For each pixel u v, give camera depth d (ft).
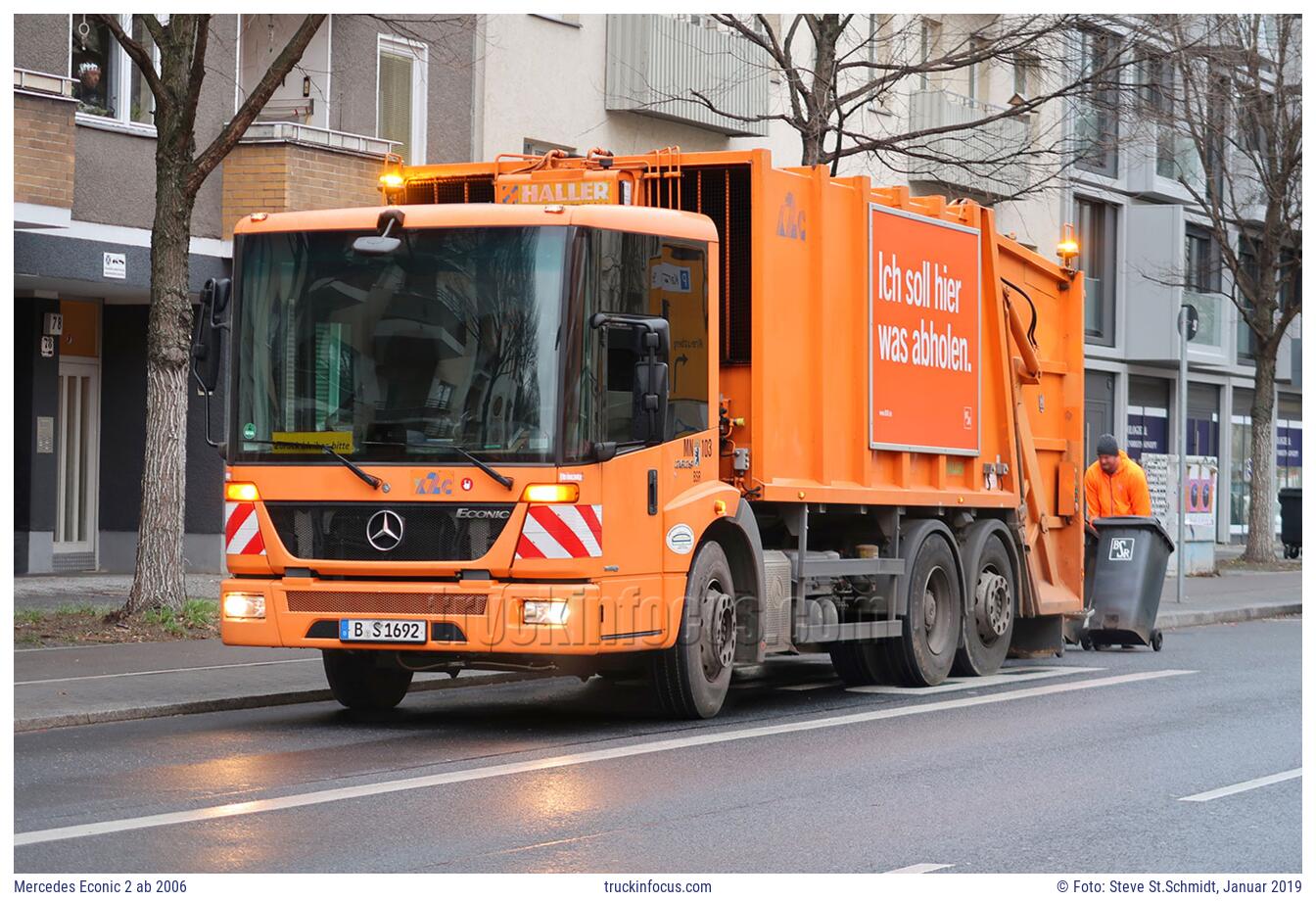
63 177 63.31
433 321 36.47
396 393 36.50
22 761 32.81
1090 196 129.70
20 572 72.90
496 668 38.32
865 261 43.83
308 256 37.40
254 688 42.60
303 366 37.14
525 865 24.02
